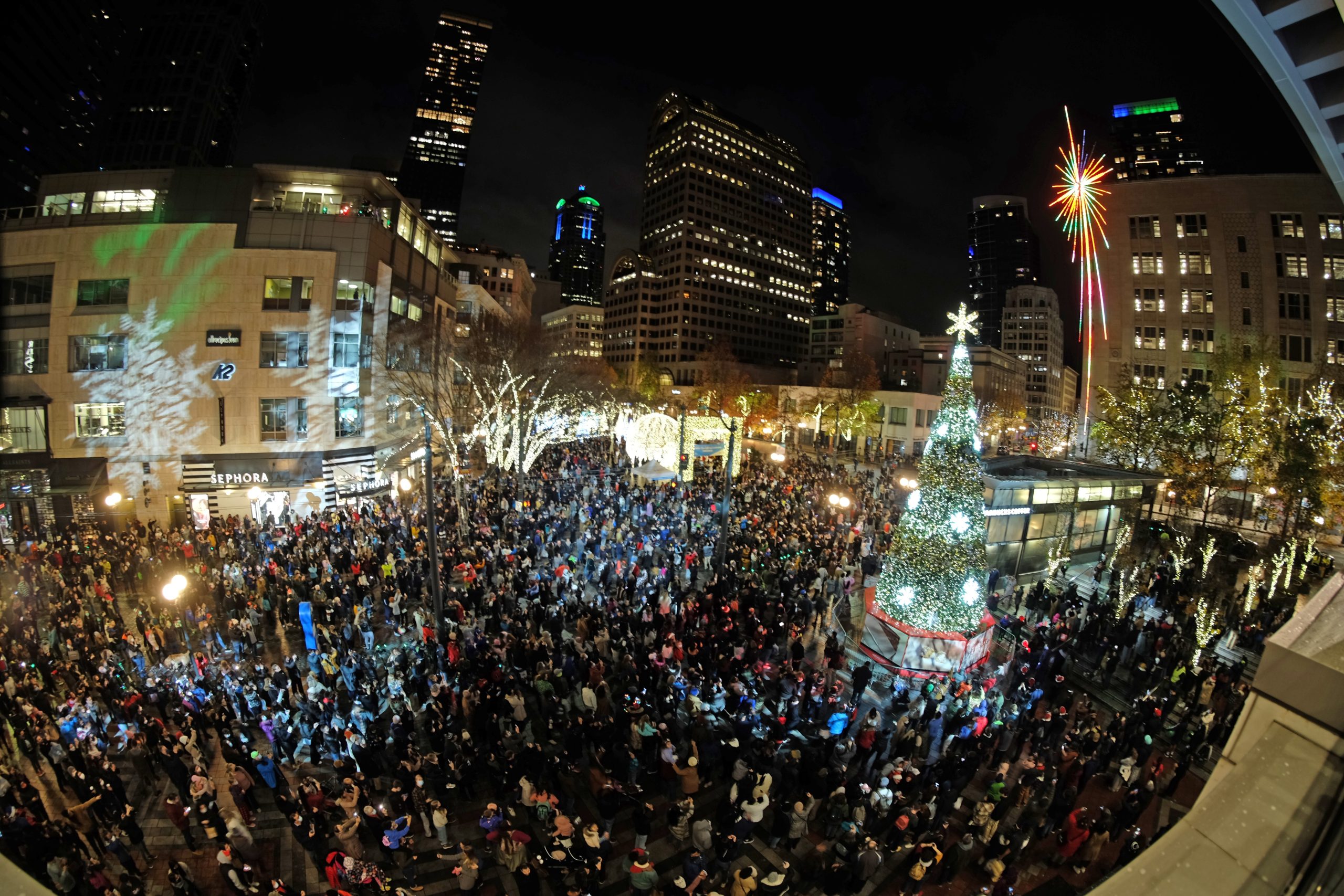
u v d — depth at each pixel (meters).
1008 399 101.44
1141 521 30.67
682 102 143.50
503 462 36.09
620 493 32.03
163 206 30.61
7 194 78.50
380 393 35.66
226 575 19.77
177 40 100.62
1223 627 19.86
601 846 9.43
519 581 19.83
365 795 10.45
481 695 13.16
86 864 9.23
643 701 13.33
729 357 87.25
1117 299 63.22
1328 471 26.77
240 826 9.81
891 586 18.02
